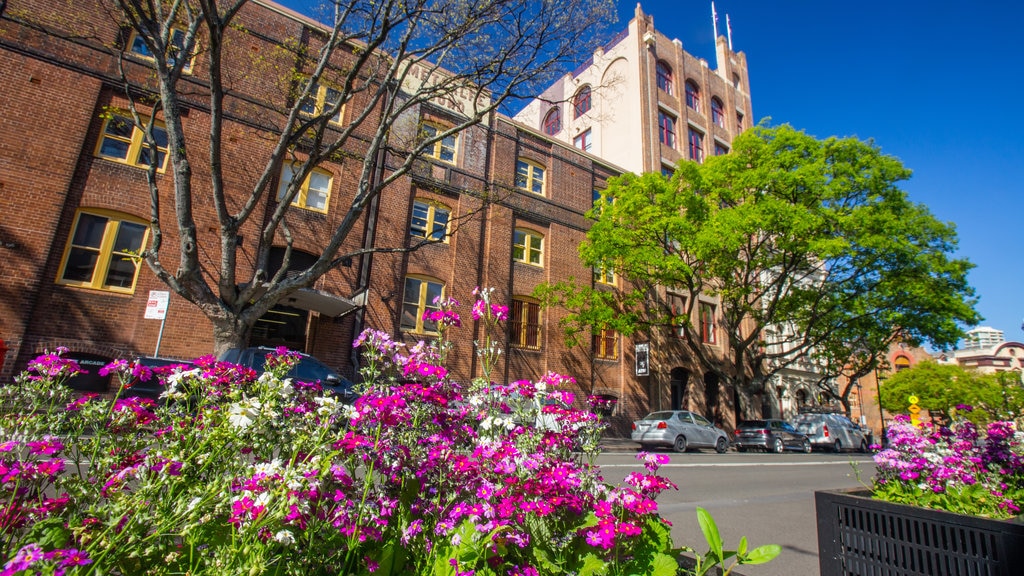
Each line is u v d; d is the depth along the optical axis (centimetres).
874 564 281
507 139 2047
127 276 1253
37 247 1142
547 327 1983
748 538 589
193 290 889
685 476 1068
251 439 257
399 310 1609
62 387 280
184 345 1255
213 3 838
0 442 226
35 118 1188
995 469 470
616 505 267
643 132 2714
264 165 1433
